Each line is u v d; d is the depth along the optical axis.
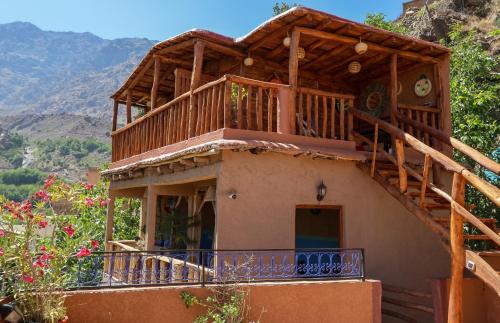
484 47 22.84
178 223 12.68
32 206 5.75
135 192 14.52
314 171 8.41
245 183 7.72
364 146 10.52
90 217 14.28
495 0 27.06
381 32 9.16
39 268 5.29
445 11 27.83
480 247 12.05
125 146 12.87
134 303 5.74
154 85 11.51
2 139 181.50
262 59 11.42
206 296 6.05
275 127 10.98
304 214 12.05
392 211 9.24
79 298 5.51
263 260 7.66
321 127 12.24
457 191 6.74
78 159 164.50
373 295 6.70
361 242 8.73
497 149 12.95
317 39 9.94
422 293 7.46
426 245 9.56
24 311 5.18
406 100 11.62
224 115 7.74
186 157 8.35
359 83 13.16
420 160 9.98
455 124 13.33
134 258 10.88
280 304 6.27
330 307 6.45
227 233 7.43
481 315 7.50
